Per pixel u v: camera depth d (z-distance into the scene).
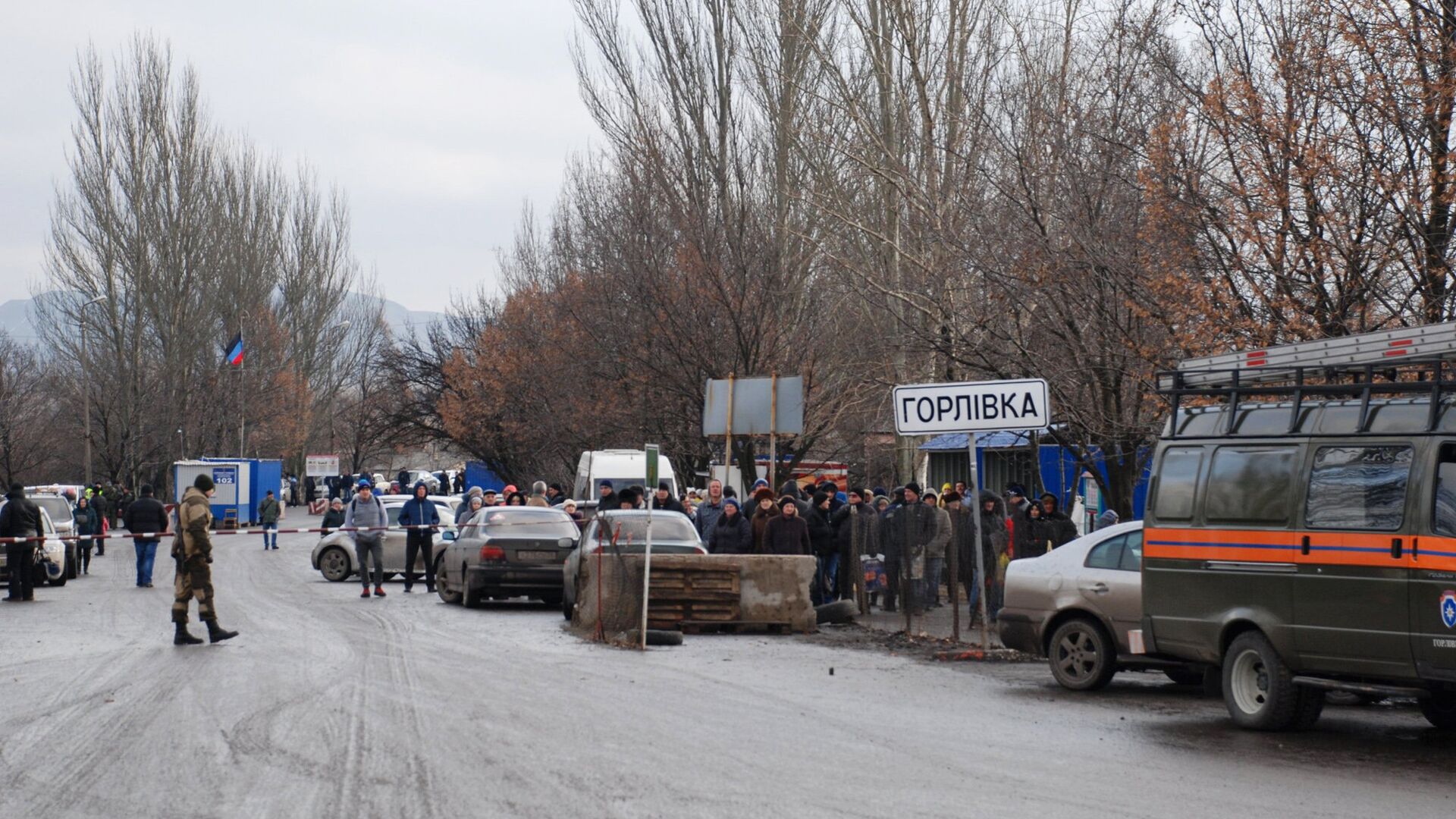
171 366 66.56
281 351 86.81
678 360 33.22
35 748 9.58
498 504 30.89
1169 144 17.48
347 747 9.52
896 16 26.58
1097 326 18.72
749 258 32.38
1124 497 20.14
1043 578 13.78
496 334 60.75
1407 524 10.02
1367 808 8.03
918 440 33.50
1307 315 16.12
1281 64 16.38
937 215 22.14
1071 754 9.74
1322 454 10.72
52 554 28.25
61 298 65.50
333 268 91.00
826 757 9.37
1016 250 19.42
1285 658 10.74
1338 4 15.98
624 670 14.28
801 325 32.78
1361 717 12.05
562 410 42.28
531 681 13.15
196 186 67.81
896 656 16.30
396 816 7.50
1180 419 12.09
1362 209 15.87
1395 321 16.08
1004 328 20.48
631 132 34.59
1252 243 16.55
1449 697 10.42
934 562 19.59
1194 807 7.98
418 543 26.47
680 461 37.91
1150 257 17.70
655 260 34.03
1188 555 11.58
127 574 33.47
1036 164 19.89
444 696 11.98
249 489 65.31
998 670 15.04
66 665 14.31
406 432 80.31
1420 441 10.09
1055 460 31.50
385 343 94.25
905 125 27.22
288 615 20.91
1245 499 11.19
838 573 22.44
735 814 7.59
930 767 9.07
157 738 9.90
